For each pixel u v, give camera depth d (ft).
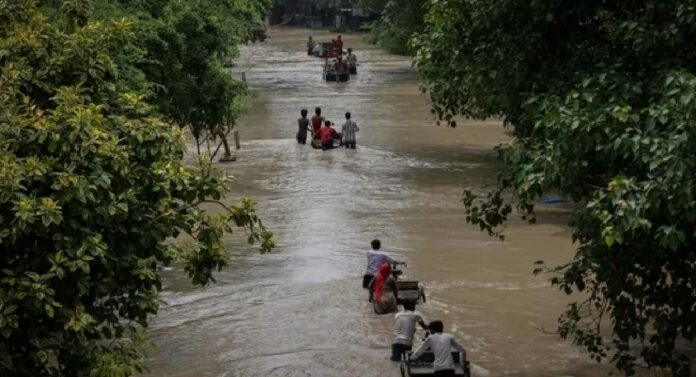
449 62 48.62
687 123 34.83
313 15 456.45
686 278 41.86
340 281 67.36
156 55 83.76
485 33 47.62
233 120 111.96
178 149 37.17
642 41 41.34
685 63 42.06
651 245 38.63
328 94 192.44
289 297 63.77
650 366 44.73
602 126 37.93
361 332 56.75
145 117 38.73
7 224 31.04
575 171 39.11
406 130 144.05
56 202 31.12
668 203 34.65
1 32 38.81
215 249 37.17
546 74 45.83
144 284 35.45
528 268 69.10
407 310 53.57
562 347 53.67
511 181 46.34
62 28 43.09
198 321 59.16
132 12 79.87
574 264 42.80
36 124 32.99
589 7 45.68
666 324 42.37
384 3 305.94
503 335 55.77
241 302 62.90
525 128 48.06
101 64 37.65
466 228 81.35
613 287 41.55
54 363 38.06
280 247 76.54
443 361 47.26
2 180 30.78
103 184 32.48
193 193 36.65
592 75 41.98
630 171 38.91
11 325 30.22
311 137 137.59
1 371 31.42
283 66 260.21
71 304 32.73
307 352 53.47
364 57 282.97
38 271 32.27
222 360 52.47
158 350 54.08
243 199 38.37
